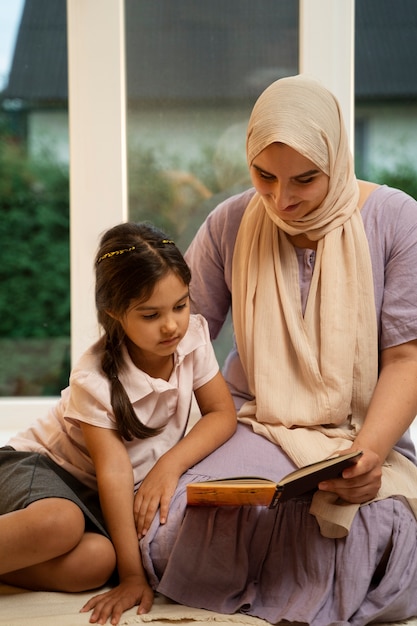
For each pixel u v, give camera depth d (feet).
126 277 5.00
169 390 5.31
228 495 4.58
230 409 5.46
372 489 4.75
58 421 5.54
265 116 5.05
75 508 4.83
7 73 10.25
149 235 5.14
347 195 5.30
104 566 4.90
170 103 7.74
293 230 5.31
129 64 7.70
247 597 4.74
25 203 10.67
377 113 8.91
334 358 5.18
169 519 4.91
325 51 7.59
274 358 5.33
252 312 5.44
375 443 4.91
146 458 5.29
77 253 7.77
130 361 5.30
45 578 4.91
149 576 4.91
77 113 7.67
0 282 10.72
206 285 5.95
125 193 7.79
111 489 4.99
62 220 10.72
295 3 7.64
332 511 4.70
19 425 8.09
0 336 10.64
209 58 7.70
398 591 4.65
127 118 7.75
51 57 10.21
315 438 5.15
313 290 5.31
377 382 5.28
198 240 5.98
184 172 7.81
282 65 7.71
